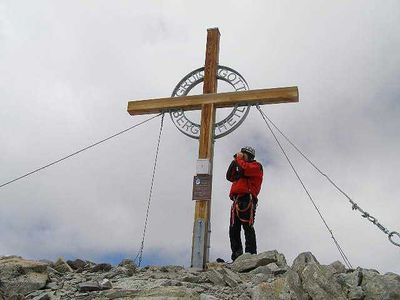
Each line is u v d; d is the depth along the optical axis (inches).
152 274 284.0
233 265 297.7
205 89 383.6
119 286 257.1
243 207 336.8
